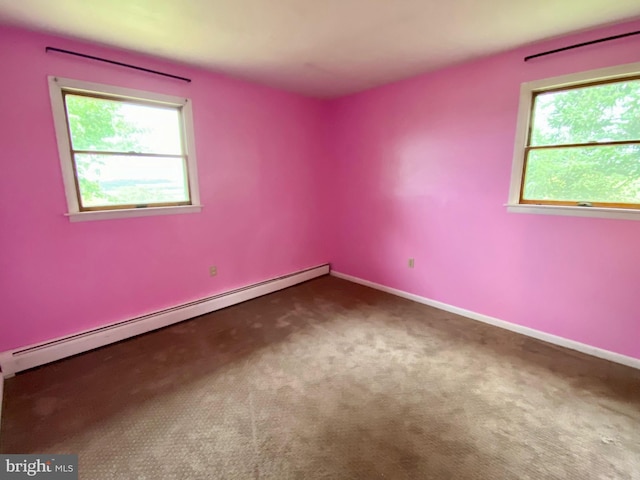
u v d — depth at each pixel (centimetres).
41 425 172
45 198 222
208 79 293
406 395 195
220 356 241
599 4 179
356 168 388
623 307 223
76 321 245
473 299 303
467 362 230
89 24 197
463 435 164
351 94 375
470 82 274
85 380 212
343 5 179
